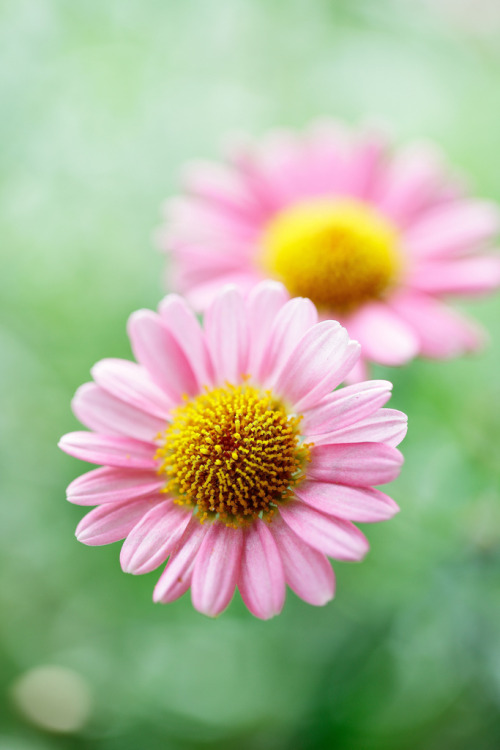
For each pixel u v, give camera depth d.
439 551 0.25
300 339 0.18
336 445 0.18
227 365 0.19
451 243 0.24
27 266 0.29
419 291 0.23
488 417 0.25
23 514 0.27
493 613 0.23
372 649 0.24
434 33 0.31
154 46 0.30
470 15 0.32
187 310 0.19
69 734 0.26
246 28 0.31
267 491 0.18
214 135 0.31
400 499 0.25
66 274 0.30
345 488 0.18
